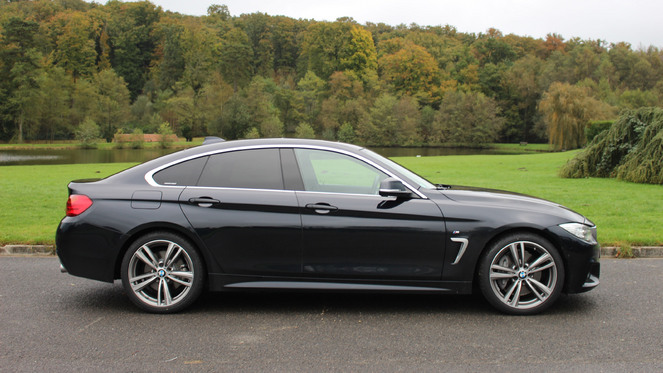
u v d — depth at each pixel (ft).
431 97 427.74
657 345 12.25
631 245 23.26
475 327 13.64
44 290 17.33
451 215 14.44
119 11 608.60
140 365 11.09
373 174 15.15
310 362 11.26
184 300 14.75
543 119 354.74
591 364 11.09
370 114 398.83
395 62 446.60
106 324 13.88
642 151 55.26
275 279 14.73
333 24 496.64
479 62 478.18
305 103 447.83
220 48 548.72
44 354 11.71
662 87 351.87
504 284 14.80
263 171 15.15
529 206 14.93
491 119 373.61
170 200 14.79
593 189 48.78
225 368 10.93
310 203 14.55
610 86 357.41
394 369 10.85
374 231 14.38
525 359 11.40
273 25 636.07
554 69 393.09
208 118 408.67
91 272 14.85
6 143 351.46
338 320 14.29
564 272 14.66
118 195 14.98
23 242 23.93
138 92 536.83
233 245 14.61
